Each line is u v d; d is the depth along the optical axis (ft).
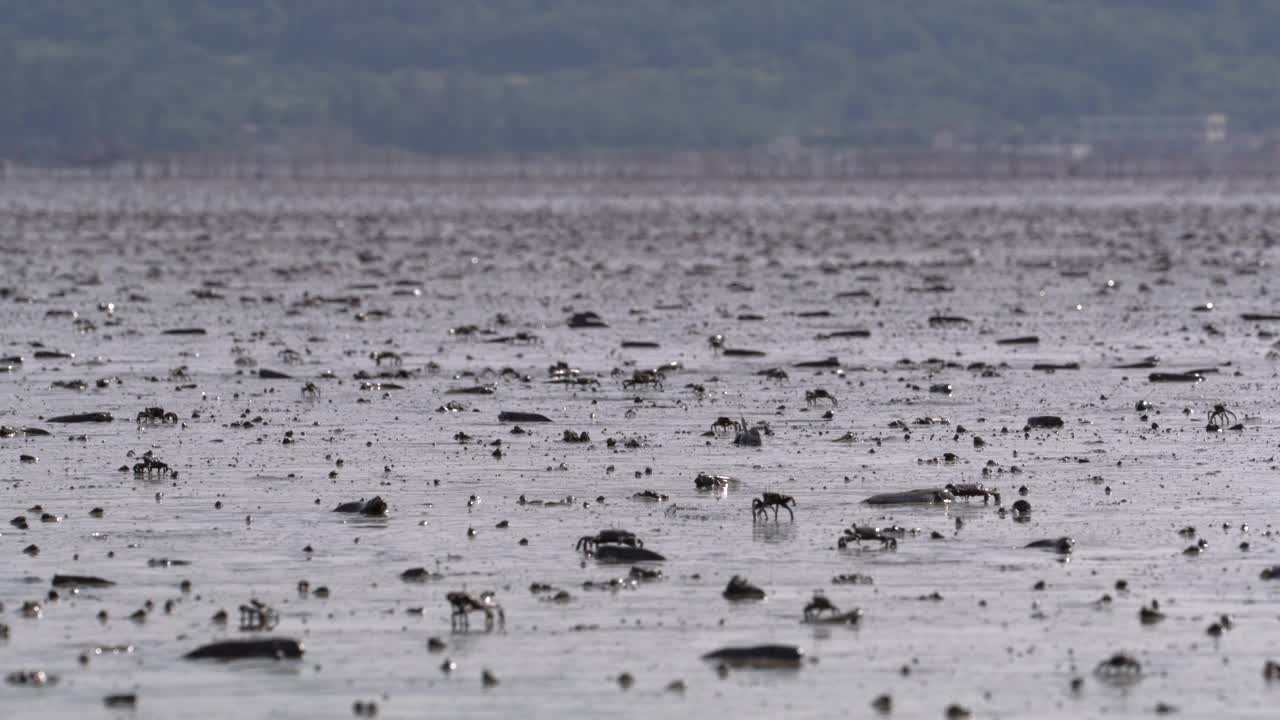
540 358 590.96
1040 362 575.38
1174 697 238.27
